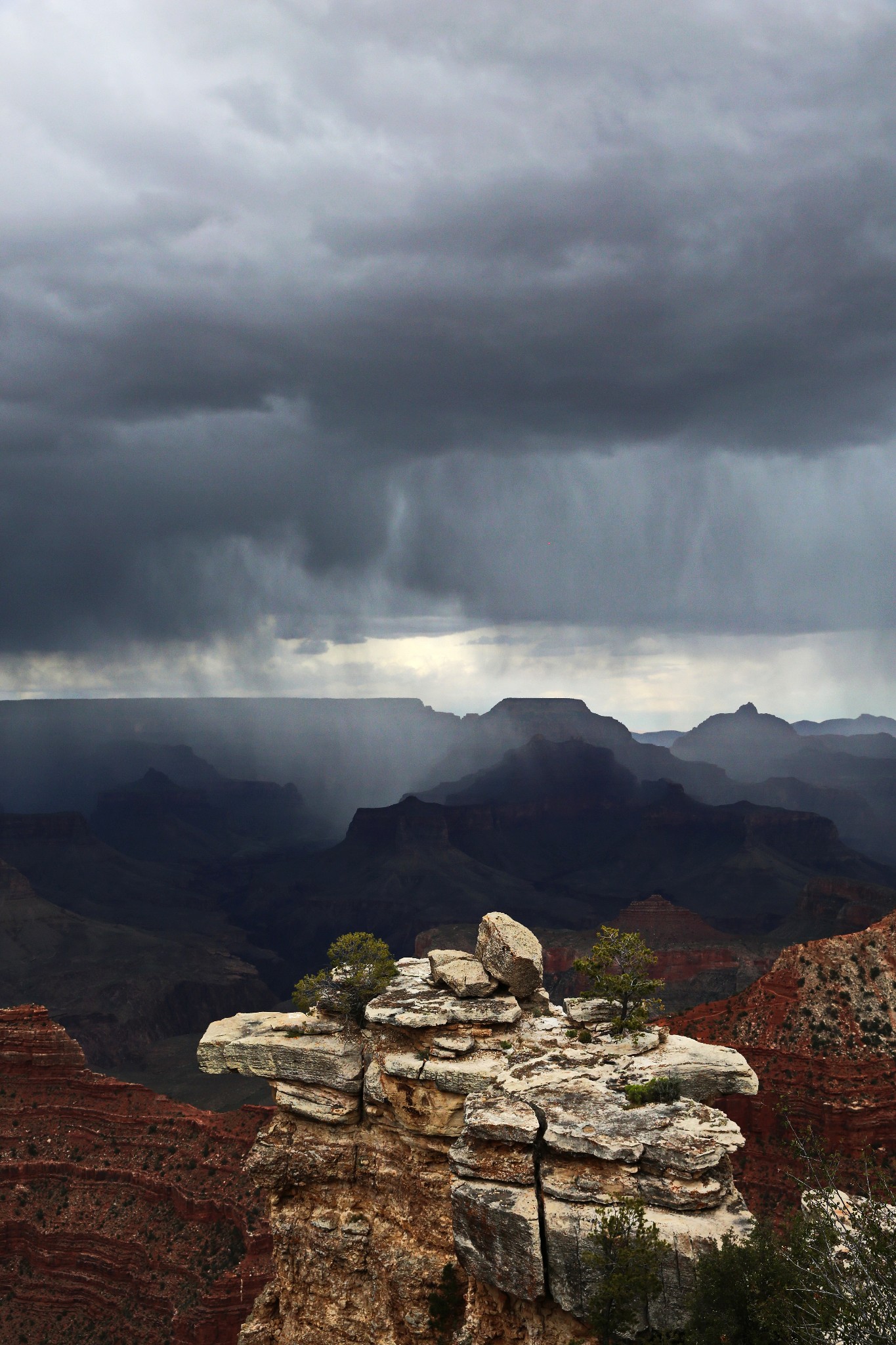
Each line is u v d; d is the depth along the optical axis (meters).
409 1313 41.28
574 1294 32.41
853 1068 88.81
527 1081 38.53
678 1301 30.84
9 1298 93.06
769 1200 81.50
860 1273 27.92
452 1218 40.69
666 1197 32.44
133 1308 88.56
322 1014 47.09
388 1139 43.25
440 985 46.25
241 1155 98.06
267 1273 84.81
